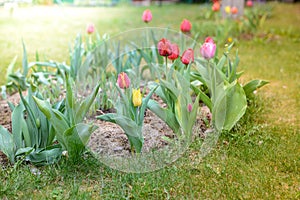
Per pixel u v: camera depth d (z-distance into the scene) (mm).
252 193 1490
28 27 4262
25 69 2320
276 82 2688
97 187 1507
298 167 1663
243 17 4484
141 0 6633
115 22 4590
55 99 2096
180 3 6637
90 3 6168
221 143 1808
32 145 1663
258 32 4016
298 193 1494
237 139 1828
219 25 3865
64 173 1560
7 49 3369
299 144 1836
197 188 1515
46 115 1544
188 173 1582
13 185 1486
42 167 1621
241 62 3074
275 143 1834
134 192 1471
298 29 4223
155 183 1513
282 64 3061
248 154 1726
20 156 1632
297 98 2416
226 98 1817
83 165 1612
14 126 1646
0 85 2525
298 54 3322
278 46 3574
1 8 5211
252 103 2184
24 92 2332
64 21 4637
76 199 1421
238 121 1976
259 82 2023
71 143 1569
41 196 1450
